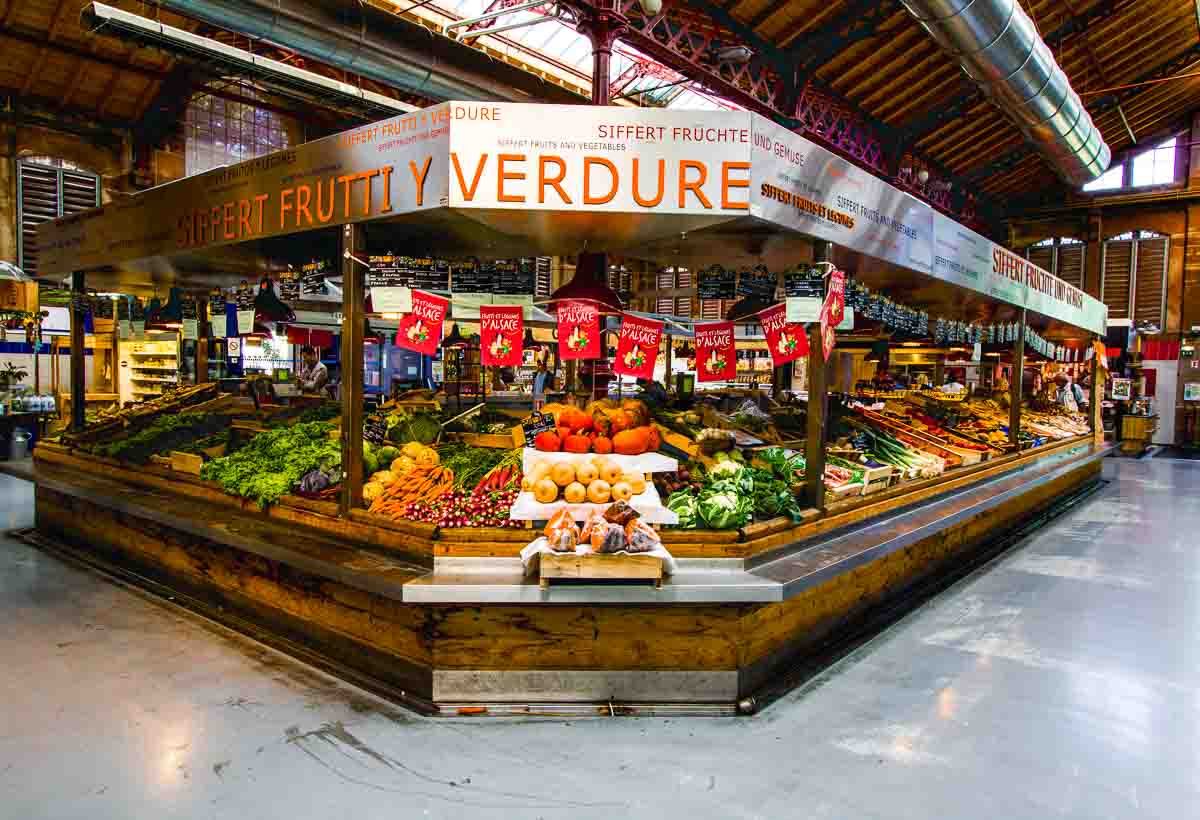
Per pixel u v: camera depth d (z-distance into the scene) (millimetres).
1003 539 6805
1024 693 3412
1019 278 7090
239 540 3768
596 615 3119
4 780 2506
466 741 2820
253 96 11383
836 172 3867
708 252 4199
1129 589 5211
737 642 3178
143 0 5871
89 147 10484
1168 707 3287
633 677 3146
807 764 2715
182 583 4547
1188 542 6840
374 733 2873
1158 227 18344
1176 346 17875
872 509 4473
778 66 10617
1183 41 14414
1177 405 17781
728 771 2648
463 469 4000
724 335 4367
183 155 11125
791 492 3877
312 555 3371
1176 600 4941
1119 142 18297
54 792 2438
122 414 6535
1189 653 3949
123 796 2420
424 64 7551
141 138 10641
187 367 11484
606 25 7316
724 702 3180
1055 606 4789
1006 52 7258
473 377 11945
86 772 2562
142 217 4988
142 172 10766
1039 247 20000
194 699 3152
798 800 2469
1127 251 18734
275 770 2592
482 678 3107
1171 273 18141
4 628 3965
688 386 7449
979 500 5520
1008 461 7125
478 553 3199
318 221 3736
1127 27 13125
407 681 3227
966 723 3090
